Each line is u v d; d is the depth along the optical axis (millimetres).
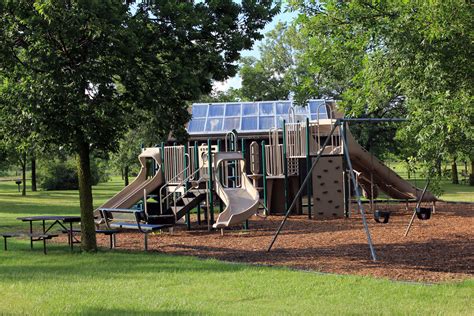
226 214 16469
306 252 12164
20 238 16156
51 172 61344
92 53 10820
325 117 30969
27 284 8891
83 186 12922
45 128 11281
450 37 7250
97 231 13164
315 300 7445
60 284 8828
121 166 50188
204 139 30812
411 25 7465
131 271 9938
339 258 11148
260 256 11781
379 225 17578
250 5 13094
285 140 21625
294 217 21438
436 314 6570
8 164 47750
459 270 9633
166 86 11734
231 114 31562
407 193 22438
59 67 10617
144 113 13500
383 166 22359
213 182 18078
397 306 7000
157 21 12125
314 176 21016
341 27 9758
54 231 17781
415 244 12969
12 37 11070
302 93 12922
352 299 7445
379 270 9688
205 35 12891
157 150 20062
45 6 10109
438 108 7176
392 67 7785
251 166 22219
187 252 12766
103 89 10977
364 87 9664
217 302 7418
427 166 8680
